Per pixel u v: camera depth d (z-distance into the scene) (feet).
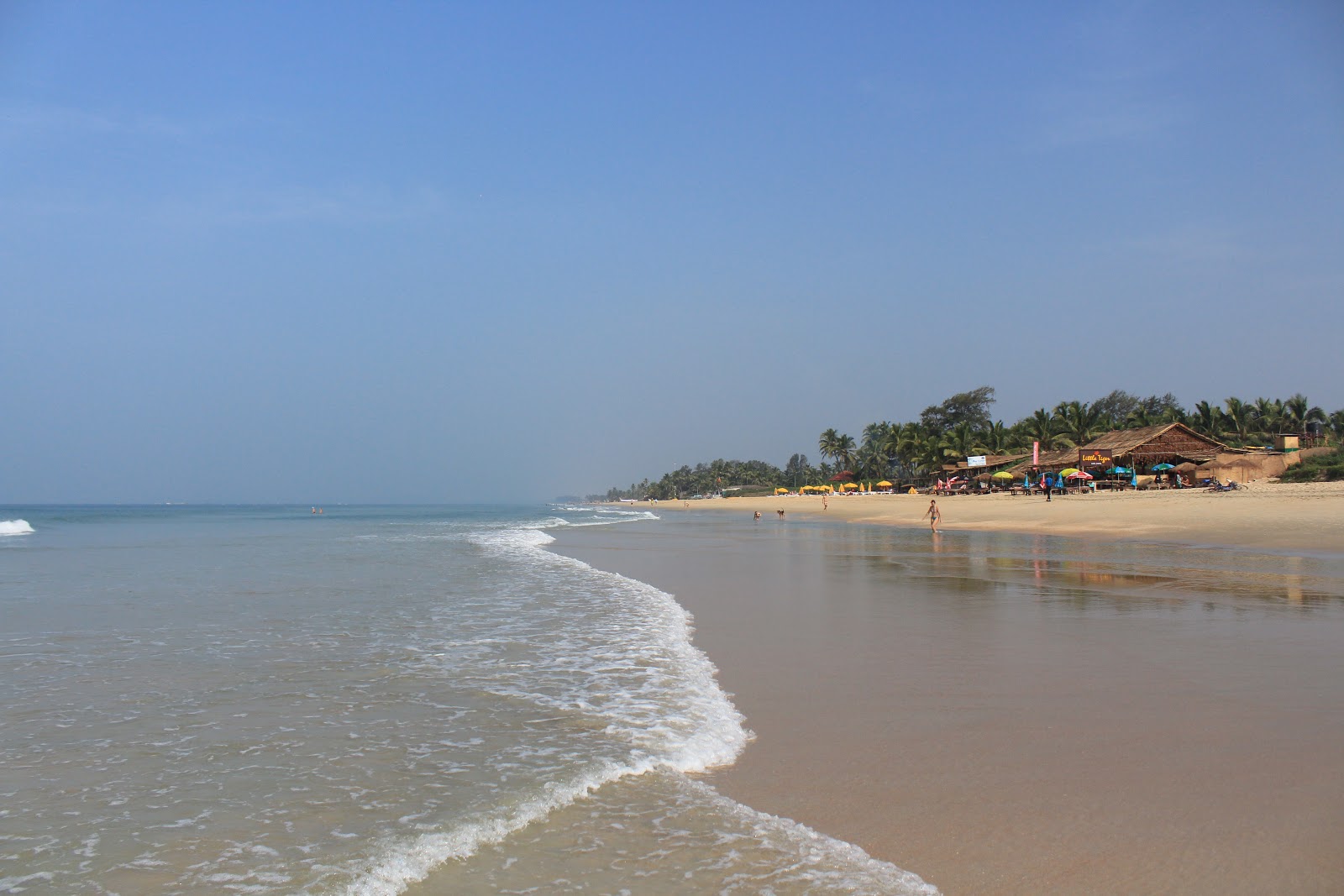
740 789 18.04
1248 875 13.70
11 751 20.79
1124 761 19.27
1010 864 14.24
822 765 19.47
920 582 56.70
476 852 15.01
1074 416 291.99
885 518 193.77
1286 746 20.18
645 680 28.37
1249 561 69.41
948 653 31.78
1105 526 124.98
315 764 19.86
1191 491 179.01
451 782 18.63
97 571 68.95
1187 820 15.92
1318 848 14.64
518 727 22.86
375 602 48.32
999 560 74.23
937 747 20.53
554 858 14.75
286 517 330.75
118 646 34.40
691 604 47.11
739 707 24.72
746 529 161.99
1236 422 284.82
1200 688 25.85
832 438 522.47
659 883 13.75
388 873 14.19
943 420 409.69
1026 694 25.39
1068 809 16.55
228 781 18.71
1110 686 26.25
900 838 15.39
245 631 38.24
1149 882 13.52
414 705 25.31
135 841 15.53
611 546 104.99
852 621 40.11
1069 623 38.27
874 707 24.38
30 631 38.09
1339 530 95.76
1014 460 293.84
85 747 21.12
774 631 37.63
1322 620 38.40
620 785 18.38
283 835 15.83
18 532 172.86
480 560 80.64
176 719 23.66
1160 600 45.39
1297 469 196.03
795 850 14.99
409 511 594.65
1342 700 24.27
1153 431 228.43
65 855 14.98
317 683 28.07
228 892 13.56
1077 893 13.19
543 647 34.45
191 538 136.15
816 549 94.27
